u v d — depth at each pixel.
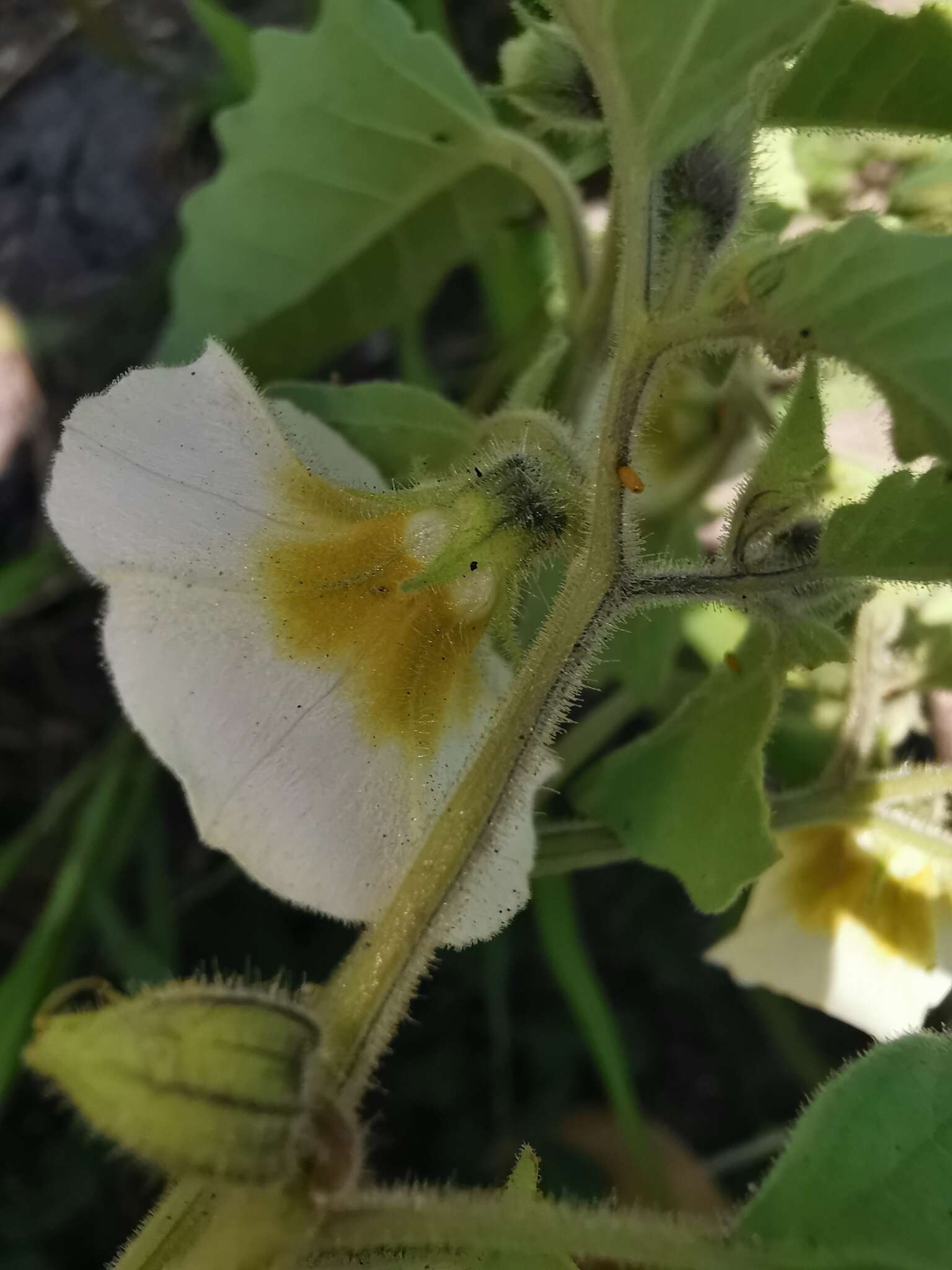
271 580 0.07
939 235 0.05
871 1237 0.05
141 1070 0.05
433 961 0.07
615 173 0.07
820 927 0.09
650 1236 0.05
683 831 0.07
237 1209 0.05
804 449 0.06
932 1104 0.06
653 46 0.05
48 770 0.16
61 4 0.16
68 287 0.16
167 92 0.16
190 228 0.09
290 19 0.15
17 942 0.16
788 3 0.05
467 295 0.16
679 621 0.10
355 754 0.07
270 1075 0.05
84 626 0.16
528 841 0.07
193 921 0.15
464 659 0.07
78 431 0.06
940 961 0.09
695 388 0.10
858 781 0.09
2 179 0.17
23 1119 0.15
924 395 0.05
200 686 0.06
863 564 0.06
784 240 0.06
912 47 0.07
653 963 0.15
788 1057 0.14
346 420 0.08
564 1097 0.16
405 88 0.09
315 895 0.06
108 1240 0.15
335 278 0.10
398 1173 0.15
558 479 0.07
